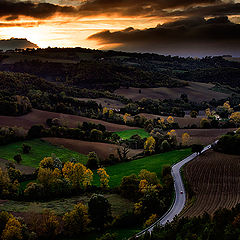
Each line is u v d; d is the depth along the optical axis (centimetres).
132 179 8725
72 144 13375
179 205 7894
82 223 6706
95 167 11400
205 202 7612
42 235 6438
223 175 9538
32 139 13562
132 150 13862
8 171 9569
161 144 13475
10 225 6188
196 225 5600
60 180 8762
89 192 9081
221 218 5634
